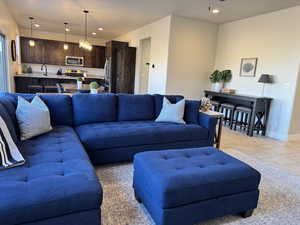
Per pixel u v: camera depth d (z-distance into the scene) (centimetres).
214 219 185
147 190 175
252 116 462
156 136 288
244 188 180
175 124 324
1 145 161
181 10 490
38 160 173
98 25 697
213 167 182
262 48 489
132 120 334
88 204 136
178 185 156
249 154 352
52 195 128
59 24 716
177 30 543
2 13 466
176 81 571
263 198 221
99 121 310
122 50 736
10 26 580
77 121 297
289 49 437
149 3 452
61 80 762
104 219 176
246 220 186
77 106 298
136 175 198
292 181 263
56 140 223
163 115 337
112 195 211
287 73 442
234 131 502
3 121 180
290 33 434
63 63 881
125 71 746
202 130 322
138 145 281
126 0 441
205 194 165
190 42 567
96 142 256
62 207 129
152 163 183
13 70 650
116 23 653
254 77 510
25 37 805
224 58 588
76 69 936
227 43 577
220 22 575
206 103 363
